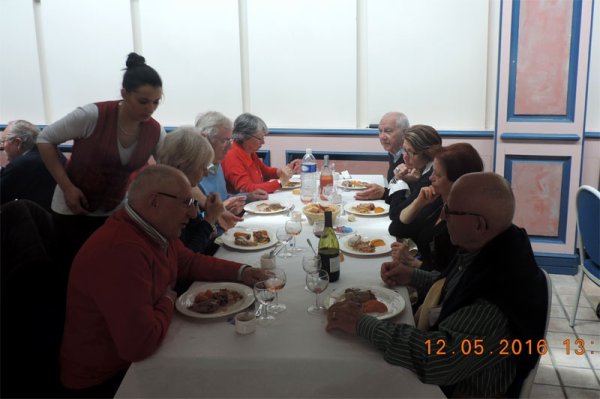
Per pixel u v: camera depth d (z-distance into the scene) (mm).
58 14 4492
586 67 3531
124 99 2240
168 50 4441
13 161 2869
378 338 1308
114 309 1318
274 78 4379
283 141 4418
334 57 4262
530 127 3699
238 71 4395
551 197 3777
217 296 1603
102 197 2359
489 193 1335
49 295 1556
